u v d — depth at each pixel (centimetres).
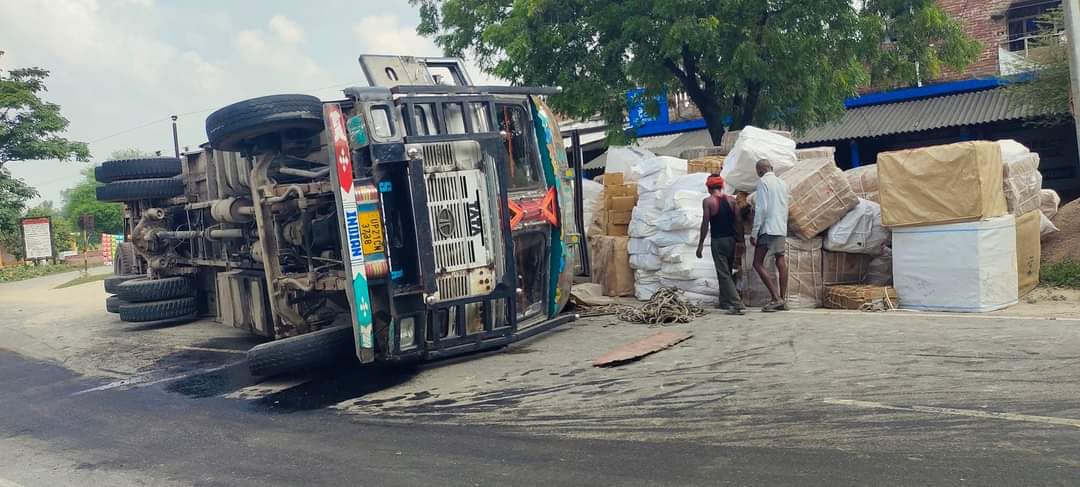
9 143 3438
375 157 644
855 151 1848
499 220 720
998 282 801
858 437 448
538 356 741
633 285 1070
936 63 1533
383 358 683
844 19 1416
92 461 550
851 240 884
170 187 1169
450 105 702
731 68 1406
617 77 1542
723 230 879
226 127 736
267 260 770
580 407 562
